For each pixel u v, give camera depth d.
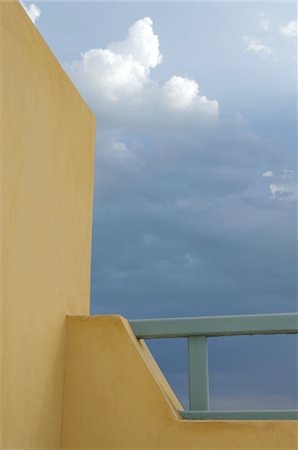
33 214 2.71
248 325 2.92
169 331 3.00
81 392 2.87
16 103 2.60
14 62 2.60
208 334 2.95
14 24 2.63
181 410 2.88
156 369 3.16
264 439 2.62
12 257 2.45
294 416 2.72
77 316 3.01
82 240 3.42
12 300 2.43
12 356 2.39
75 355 2.94
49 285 2.84
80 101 3.57
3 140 2.44
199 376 2.90
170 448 2.68
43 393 2.66
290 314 2.90
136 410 2.77
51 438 2.70
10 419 2.34
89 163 3.67
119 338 2.92
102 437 2.77
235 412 2.77
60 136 3.15
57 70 3.18
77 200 3.38
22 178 2.61
